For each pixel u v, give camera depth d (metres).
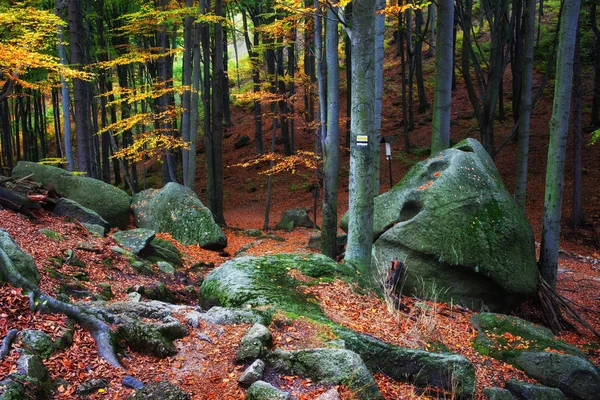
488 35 30.62
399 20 20.94
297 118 29.05
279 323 4.91
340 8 7.69
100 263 7.78
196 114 14.84
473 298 7.77
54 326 4.09
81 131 13.60
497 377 5.53
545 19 32.69
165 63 17.47
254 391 3.60
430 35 30.78
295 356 4.14
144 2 18.83
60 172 12.09
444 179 8.05
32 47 10.45
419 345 5.36
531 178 18.83
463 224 7.77
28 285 4.43
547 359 5.64
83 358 3.90
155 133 14.98
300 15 11.94
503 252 7.75
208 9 16.97
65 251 7.43
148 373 3.98
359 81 6.75
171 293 8.05
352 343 4.67
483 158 8.86
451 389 4.49
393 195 8.58
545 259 8.65
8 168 25.02
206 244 12.34
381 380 4.52
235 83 37.16
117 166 28.47
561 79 8.14
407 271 7.85
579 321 7.93
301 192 22.38
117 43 22.77
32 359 3.48
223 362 4.25
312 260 6.97
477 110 11.85
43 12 10.67
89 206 11.96
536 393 5.05
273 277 6.29
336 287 6.41
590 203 16.52
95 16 19.17
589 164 18.88
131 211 13.04
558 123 8.23
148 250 9.96
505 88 26.48
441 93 9.49
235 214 20.97
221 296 5.91
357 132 6.87
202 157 29.25
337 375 3.95
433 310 6.77
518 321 6.76
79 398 3.42
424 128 24.98
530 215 15.96
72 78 13.73
